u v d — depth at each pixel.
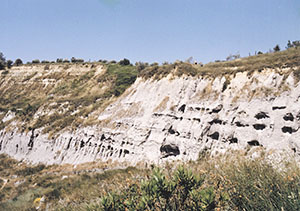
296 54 21.91
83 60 92.50
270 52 29.97
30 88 78.81
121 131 31.12
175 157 22.88
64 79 76.75
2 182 34.12
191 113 24.20
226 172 6.34
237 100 21.33
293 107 16.66
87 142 35.59
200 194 4.38
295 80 18.22
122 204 5.00
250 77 22.11
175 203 4.58
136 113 31.11
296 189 4.47
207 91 24.62
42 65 87.81
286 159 7.44
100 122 36.16
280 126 16.94
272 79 19.98
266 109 18.55
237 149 18.72
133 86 37.78
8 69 91.94
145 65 64.00
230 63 27.41
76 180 23.77
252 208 4.36
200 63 35.44
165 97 28.84
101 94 55.06
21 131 49.78
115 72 66.31
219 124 21.39
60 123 44.81
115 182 8.41
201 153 20.28
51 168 35.56
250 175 5.66
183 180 4.71
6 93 79.94
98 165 30.08
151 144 26.03
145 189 4.71
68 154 37.06
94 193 9.91
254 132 18.52
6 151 49.81
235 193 4.86
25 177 33.66
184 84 27.95
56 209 11.43
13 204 22.02
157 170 4.87
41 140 44.19
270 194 4.55
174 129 24.94
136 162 26.14
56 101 57.66
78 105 51.72
